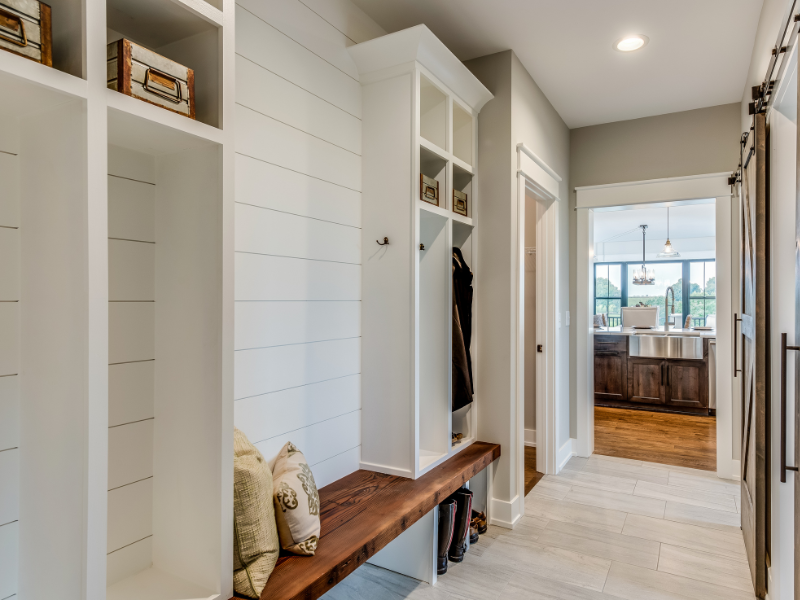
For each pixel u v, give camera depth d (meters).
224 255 1.24
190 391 1.30
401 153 2.23
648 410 5.75
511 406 2.71
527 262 4.20
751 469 2.26
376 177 2.29
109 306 1.28
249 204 1.72
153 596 1.23
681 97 3.40
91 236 0.98
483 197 2.80
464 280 2.71
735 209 3.47
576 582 2.15
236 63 1.68
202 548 1.27
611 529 2.66
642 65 2.94
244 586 1.30
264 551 1.36
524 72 2.97
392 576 2.21
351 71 2.28
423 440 2.55
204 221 1.27
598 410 5.78
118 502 1.30
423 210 2.30
